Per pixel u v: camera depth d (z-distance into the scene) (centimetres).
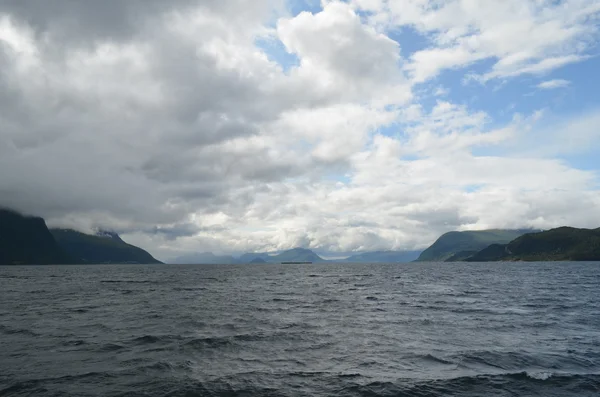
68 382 1589
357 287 7450
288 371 1758
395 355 2047
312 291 6500
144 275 14038
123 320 3266
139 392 1470
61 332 2711
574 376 1661
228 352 2117
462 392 1482
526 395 1448
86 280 10575
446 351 2125
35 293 6250
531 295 5441
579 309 3862
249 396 1435
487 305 4250
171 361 1920
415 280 9838
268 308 4088
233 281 9919
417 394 1465
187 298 5288
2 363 1889
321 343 2344
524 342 2347
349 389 1516
